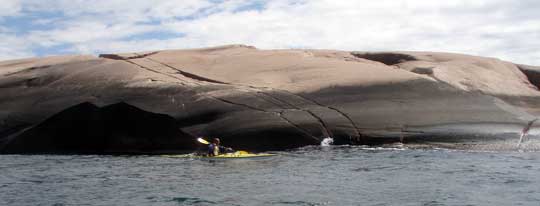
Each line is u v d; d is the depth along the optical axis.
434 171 14.47
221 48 27.08
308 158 17.05
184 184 13.41
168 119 20.38
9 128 22.03
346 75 21.77
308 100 20.41
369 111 19.83
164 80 22.09
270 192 12.39
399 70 22.20
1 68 26.09
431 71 22.50
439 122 19.33
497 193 12.01
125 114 20.97
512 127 19.05
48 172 15.55
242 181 13.64
